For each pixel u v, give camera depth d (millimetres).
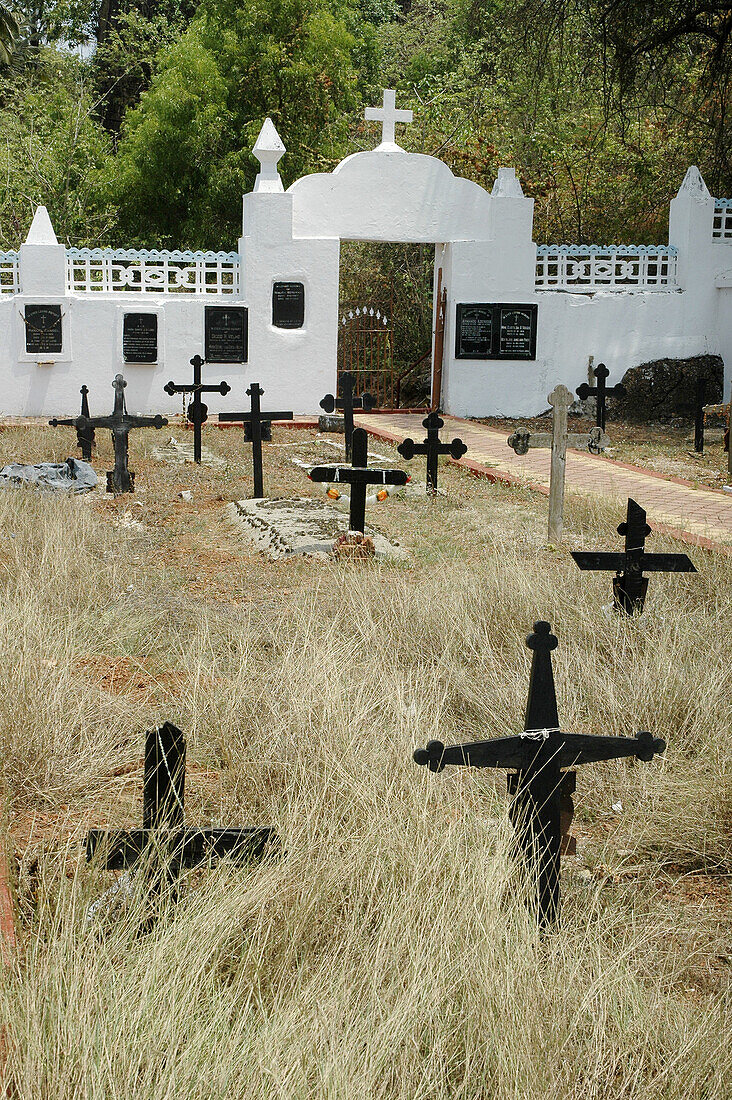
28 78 37031
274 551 11734
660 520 13219
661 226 27469
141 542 12125
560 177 27969
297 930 4203
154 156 29016
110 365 21531
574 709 6844
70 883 4449
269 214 21844
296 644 7961
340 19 32344
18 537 10734
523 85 29266
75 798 5621
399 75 37156
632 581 8773
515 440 12055
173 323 21641
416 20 38219
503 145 29094
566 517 13336
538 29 25875
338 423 21000
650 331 23438
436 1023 3684
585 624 8312
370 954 4082
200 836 4609
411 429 21047
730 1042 3828
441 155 28422
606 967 4184
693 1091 3584
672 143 27750
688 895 5219
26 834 5176
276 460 17859
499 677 7309
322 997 3803
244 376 22219
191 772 6012
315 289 22359
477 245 22703
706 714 6676
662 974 4336
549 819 4859
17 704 6012
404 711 6332
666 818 5648
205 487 15523
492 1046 3617
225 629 8688
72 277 21641
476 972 3906
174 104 28438
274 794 5559
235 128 29531
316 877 4484
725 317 23609
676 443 20734
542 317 23062
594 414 23422
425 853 4641
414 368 26672
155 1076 3283
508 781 5059
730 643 7891
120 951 3971
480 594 8992
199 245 29266
